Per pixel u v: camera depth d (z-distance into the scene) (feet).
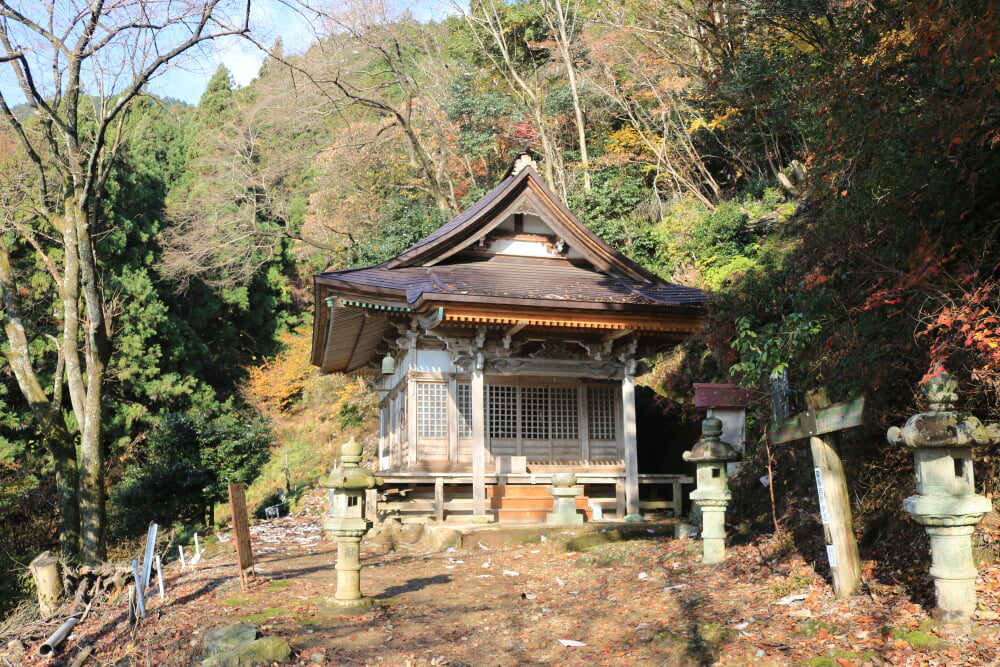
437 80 116.06
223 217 125.70
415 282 52.13
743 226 73.72
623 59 105.09
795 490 32.17
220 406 129.90
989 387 21.54
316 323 61.36
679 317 52.37
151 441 83.15
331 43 82.99
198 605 29.86
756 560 28.09
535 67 118.32
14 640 32.60
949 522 18.44
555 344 55.57
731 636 20.71
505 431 57.41
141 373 117.80
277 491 97.45
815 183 30.09
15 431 100.83
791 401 33.53
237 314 154.20
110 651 28.07
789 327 24.90
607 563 34.47
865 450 27.37
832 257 28.63
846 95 26.84
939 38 22.17
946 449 18.78
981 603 18.67
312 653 22.66
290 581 33.40
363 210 121.19
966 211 23.36
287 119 105.19
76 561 53.98
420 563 38.81
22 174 66.03
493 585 32.63
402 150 120.47
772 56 54.34
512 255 60.44
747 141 87.76
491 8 114.42
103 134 54.85
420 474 52.13
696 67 89.66
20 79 53.31
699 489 30.53
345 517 28.12
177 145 158.30
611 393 60.23
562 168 106.42
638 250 83.41
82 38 51.90
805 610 21.81
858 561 22.31
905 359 24.70
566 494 50.29
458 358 53.62
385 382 69.15
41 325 104.12
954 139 21.17
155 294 121.29
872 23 27.32
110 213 116.16
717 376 61.57
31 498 84.17
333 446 111.75
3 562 65.26
